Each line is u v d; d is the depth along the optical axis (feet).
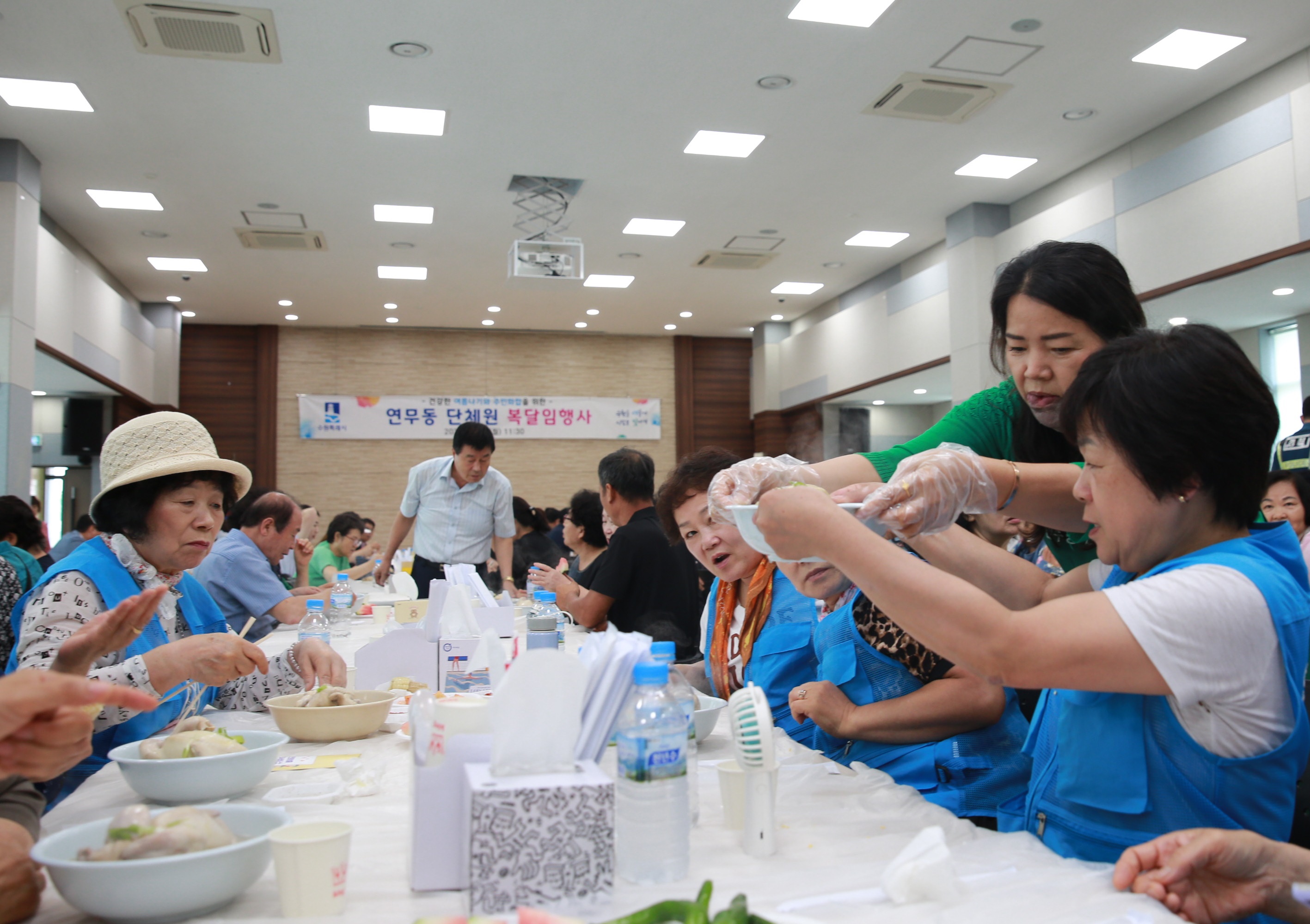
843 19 16.08
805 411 37.96
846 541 2.98
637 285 33.01
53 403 31.48
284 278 31.27
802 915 2.59
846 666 4.90
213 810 2.96
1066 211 23.09
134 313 31.68
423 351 39.68
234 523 11.55
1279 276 18.84
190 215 25.04
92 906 2.48
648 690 2.96
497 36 16.40
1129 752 3.20
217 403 37.86
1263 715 2.90
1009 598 4.14
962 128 20.54
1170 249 20.10
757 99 18.92
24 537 13.98
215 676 4.46
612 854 2.66
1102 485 3.13
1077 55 17.39
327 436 38.42
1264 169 17.95
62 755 2.69
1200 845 2.68
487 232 26.76
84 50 16.67
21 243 20.35
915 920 2.55
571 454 40.83
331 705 5.10
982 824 4.47
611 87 18.34
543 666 2.76
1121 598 2.79
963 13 15.94
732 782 3.40
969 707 4.54
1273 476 9.95
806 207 25.40
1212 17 16.20
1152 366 2.96
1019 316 4.50
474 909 2.55
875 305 31.73
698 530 6.03
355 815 3.64
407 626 6.68
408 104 18.94
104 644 3.57
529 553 17.80
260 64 17.20
